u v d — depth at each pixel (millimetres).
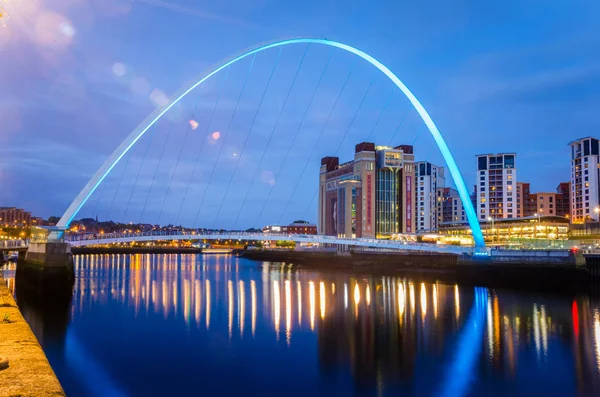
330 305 49094
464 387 22766
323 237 88688
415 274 96312
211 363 27047
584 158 144250
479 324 37719
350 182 157500
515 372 25000
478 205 166250
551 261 66812
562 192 170875
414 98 80688
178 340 32750
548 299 53812
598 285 65562
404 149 166375
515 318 40469
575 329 35656
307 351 29484
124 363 27156
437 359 27484
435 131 80312
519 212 167000
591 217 140375
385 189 162375
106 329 36531
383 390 22484
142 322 39438
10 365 9828
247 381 23828
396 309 45969
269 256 183375
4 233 175750
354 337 33219
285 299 54438
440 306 48031
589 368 25625
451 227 140000
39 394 7957
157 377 24656
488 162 165000
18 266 75438
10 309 18203
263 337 33438
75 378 24531
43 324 38656
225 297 56562
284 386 23094
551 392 22031
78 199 63531
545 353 28656
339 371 25344
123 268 119938
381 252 126938
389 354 28609
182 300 53875
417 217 192250
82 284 73188
